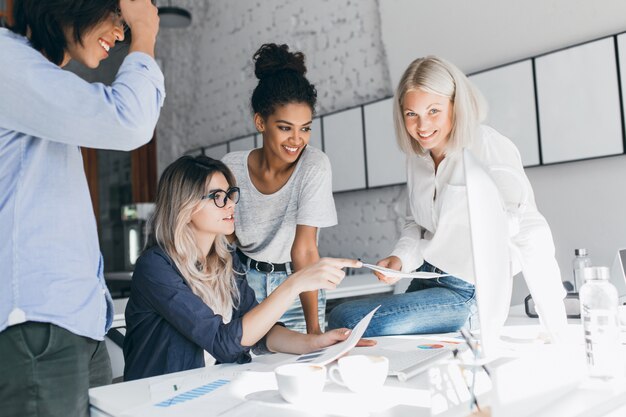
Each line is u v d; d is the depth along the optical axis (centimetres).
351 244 341
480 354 85
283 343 132
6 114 86
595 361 89
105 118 87
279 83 168
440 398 72
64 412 88
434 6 288
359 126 323
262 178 186
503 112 257
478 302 85
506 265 89
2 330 84
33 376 85
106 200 547
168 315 123
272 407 83
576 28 236
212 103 462
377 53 325
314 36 364
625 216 223
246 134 427
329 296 249
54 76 86
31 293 86
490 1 265
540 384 79
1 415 85
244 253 193
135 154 539
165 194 134
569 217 240
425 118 149
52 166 93
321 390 86
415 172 171
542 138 243
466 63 276
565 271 241
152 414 82
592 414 78
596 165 231
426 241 163
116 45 107
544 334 122
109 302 105
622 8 223
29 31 92
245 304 148
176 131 510
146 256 129
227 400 88
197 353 125
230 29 439
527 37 252
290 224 183
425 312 158
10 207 87
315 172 178
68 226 93
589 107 228
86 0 91
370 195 329
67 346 89
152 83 96
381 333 155
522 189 119
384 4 311
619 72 219
